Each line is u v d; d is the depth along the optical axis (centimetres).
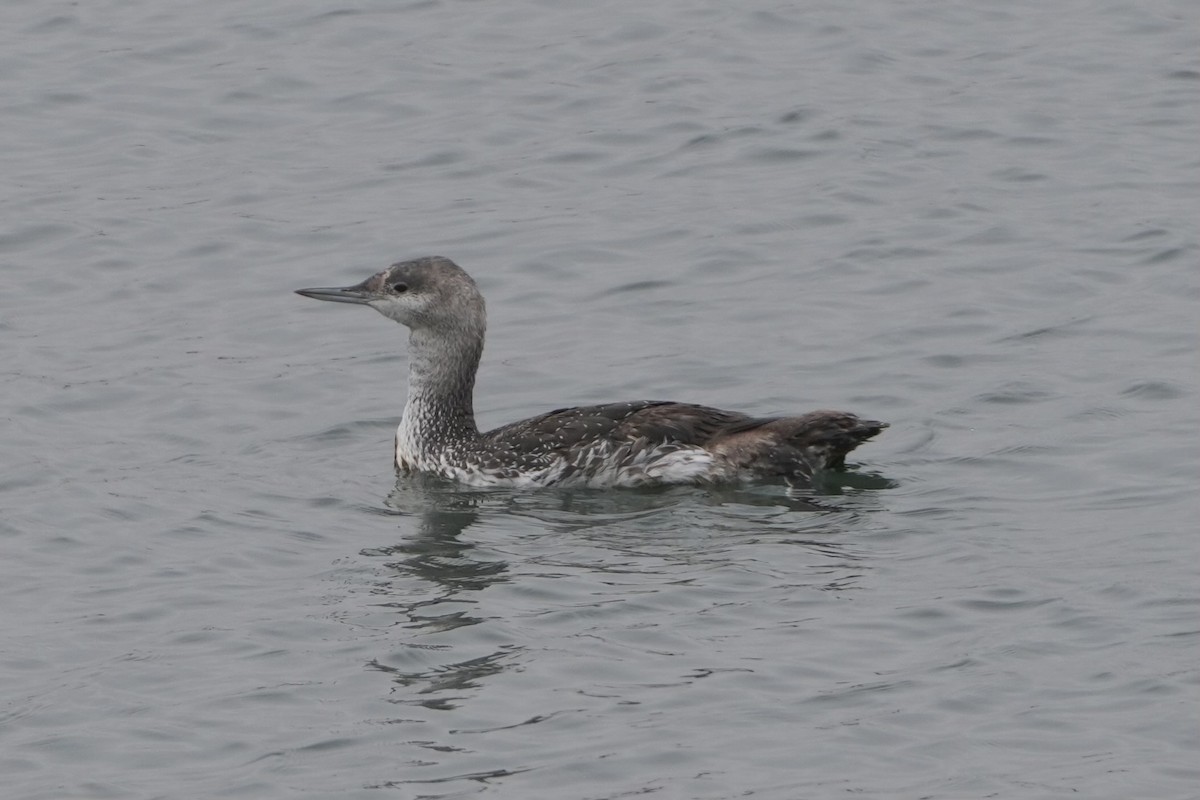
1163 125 2512
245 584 1481
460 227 2302
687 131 2531
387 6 2948
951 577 1437
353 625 1394
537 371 1948
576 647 1343
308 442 1817
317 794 1169
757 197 2352
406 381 1962
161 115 2625
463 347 1734
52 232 2319
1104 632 1334
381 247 2262
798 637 1347
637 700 1268
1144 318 1994
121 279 2209
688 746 1210
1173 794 1144
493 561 1507
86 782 1195
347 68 2745
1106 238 2198
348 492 1692
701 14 2897
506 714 1255
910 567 1460
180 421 1858
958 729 1221
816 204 2323
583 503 1645
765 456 1652
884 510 1583
